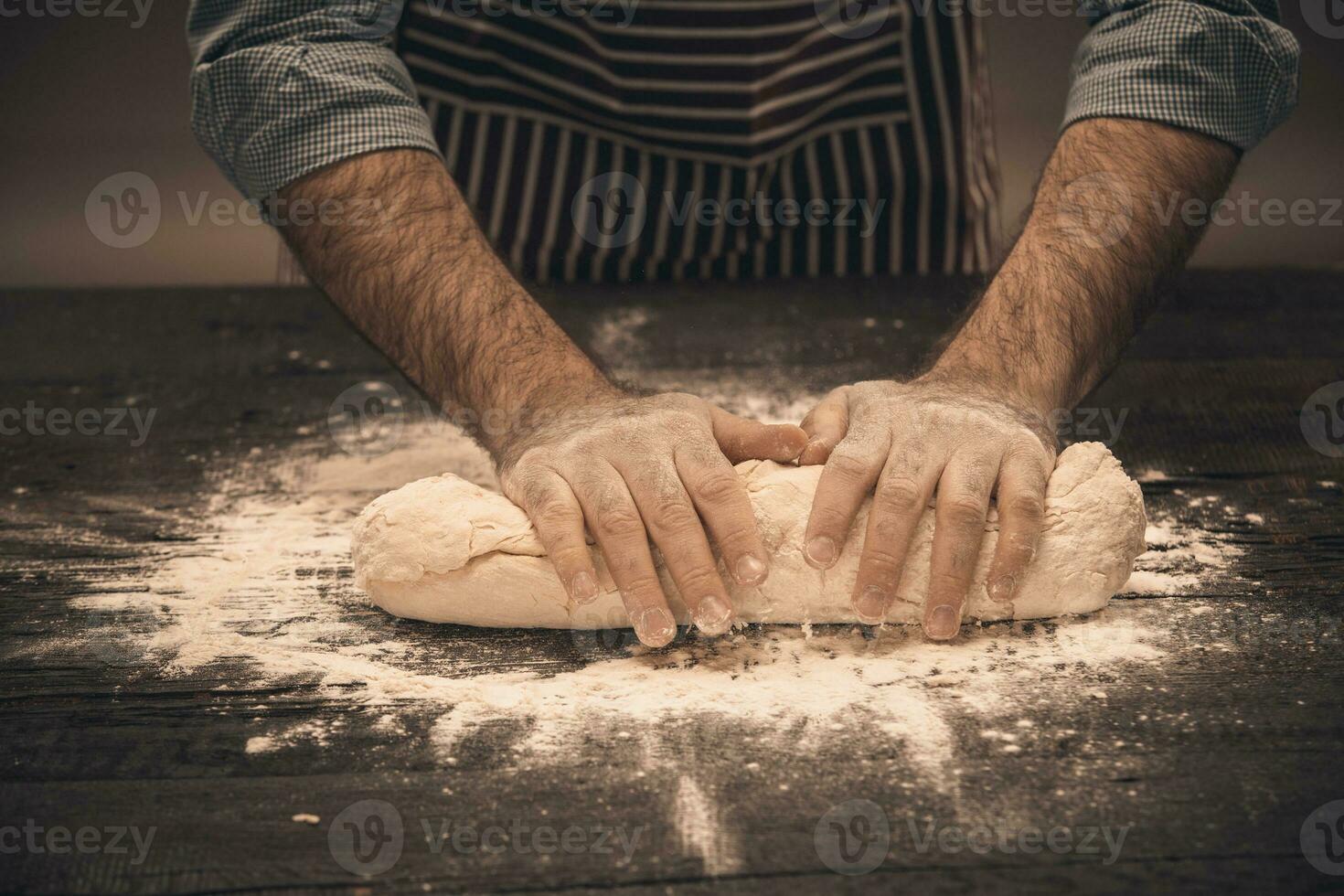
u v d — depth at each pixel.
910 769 0.85
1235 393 1.66
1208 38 1.28
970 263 2.40
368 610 1.13
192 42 1.45
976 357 1.19
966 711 0.92
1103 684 0.96
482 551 1.07
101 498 1.41
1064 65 4.79
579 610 1.07
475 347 1.24
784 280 2.43
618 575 0.98
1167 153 1.30
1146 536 1.24
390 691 0.98
